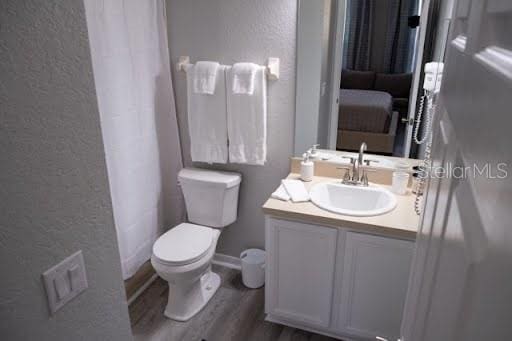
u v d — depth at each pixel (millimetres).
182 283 2203
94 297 978
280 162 2438
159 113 2455
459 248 503
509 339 309
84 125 883
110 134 2053
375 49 2039
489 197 384
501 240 338
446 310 547
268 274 2098
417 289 894
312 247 1938
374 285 1882
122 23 2037
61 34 799
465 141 528
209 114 2357
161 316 2322
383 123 2146
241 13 2209
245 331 2197
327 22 2062
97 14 1872
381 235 1774
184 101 2553
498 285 340
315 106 2244
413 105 2055
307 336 2150
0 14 674
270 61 2203
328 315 2047
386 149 2188
